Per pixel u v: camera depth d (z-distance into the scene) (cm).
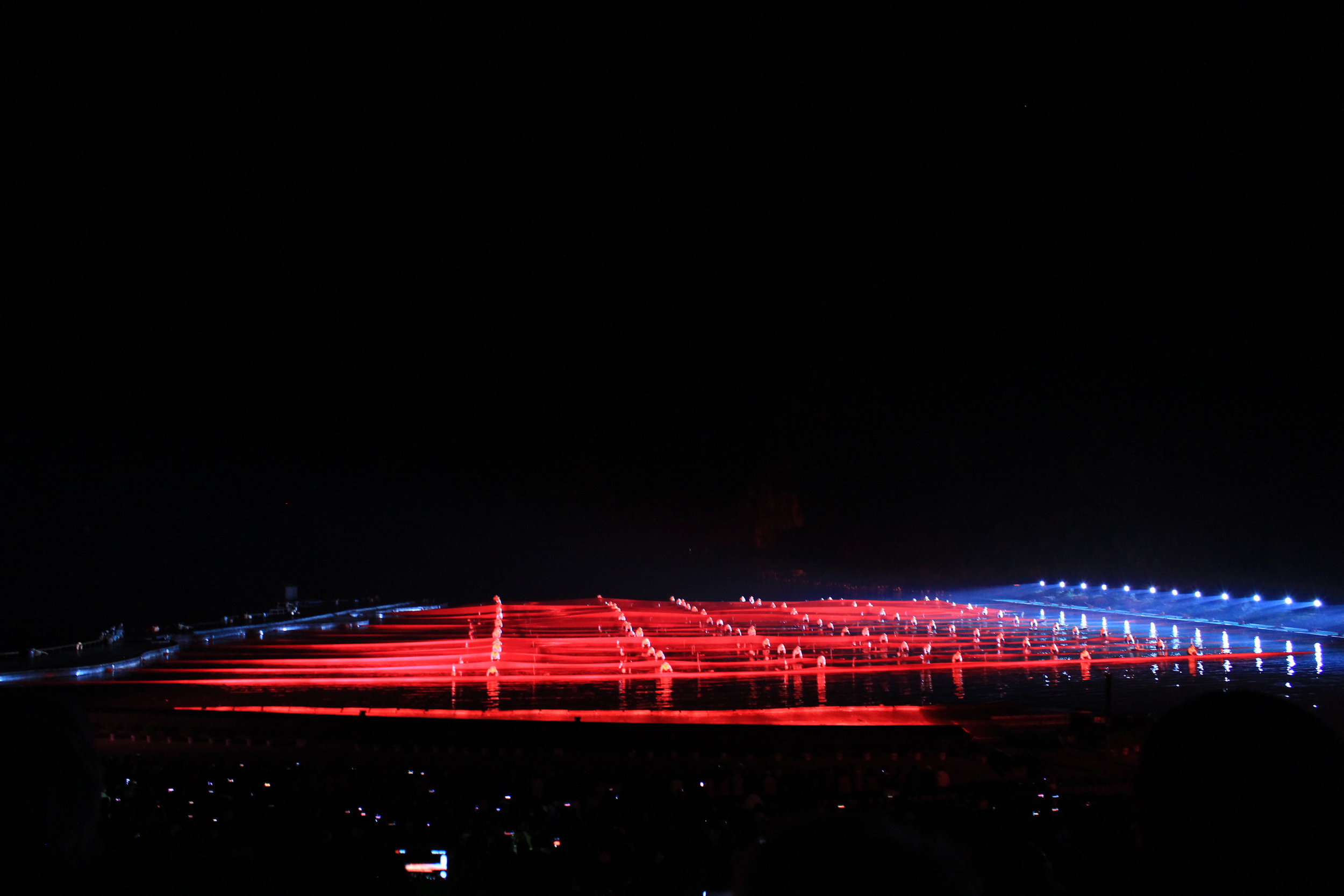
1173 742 157
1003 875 315
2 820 154
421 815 790
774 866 132
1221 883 148
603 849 664
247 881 547
